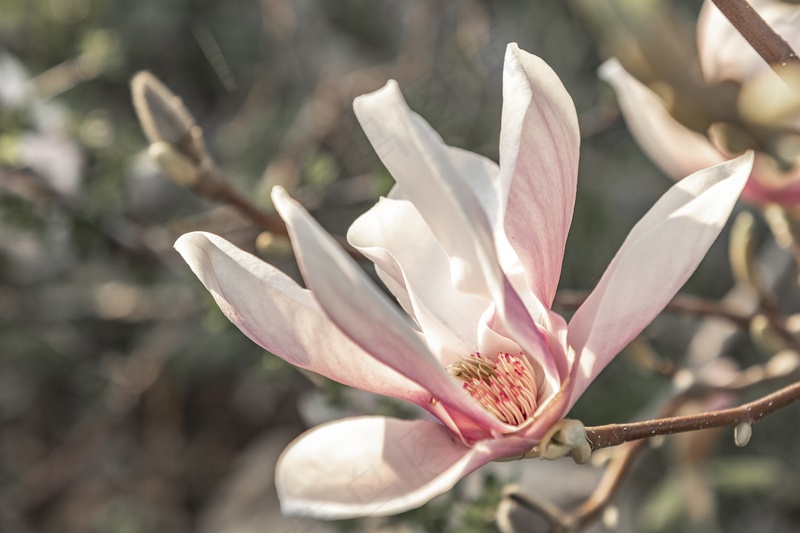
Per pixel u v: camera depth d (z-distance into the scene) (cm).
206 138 181
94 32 145
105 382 176
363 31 172
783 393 63
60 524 179
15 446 188
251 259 60
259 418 184
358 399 95
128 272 132
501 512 76
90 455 181
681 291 155
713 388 85
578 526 78
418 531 100
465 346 64
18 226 120
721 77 61
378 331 57
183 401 181
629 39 56
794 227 77
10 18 162
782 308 138
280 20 168
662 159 78
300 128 158
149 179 128
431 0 152
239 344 158
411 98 133
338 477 59
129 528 174
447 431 61
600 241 148
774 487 151
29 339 173
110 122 141
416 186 59
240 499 174
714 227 59
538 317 62
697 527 132
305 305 60
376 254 63
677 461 121
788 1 68
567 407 60
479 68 135
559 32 147
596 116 130
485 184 65
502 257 63
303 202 119
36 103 127
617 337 60
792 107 58
